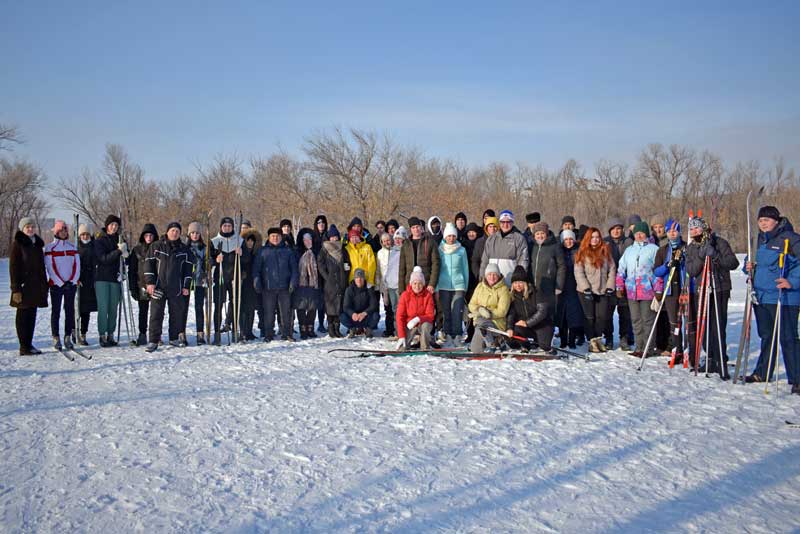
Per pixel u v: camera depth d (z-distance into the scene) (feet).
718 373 23.34
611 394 19.92
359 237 32.83
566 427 16.42
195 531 10.64
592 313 28.02
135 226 154.30
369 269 32.73
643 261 26.61
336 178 127.54
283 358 26.58
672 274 24.71
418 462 13.89
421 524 10.91
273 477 13.06
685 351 24.30
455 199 131.75
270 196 133.08
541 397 19.44
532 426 16.49
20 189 156.46
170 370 24.18
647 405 18.63
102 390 20.83
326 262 32.04
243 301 32.09
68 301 29.12
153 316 28.96
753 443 15.21
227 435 15.85
